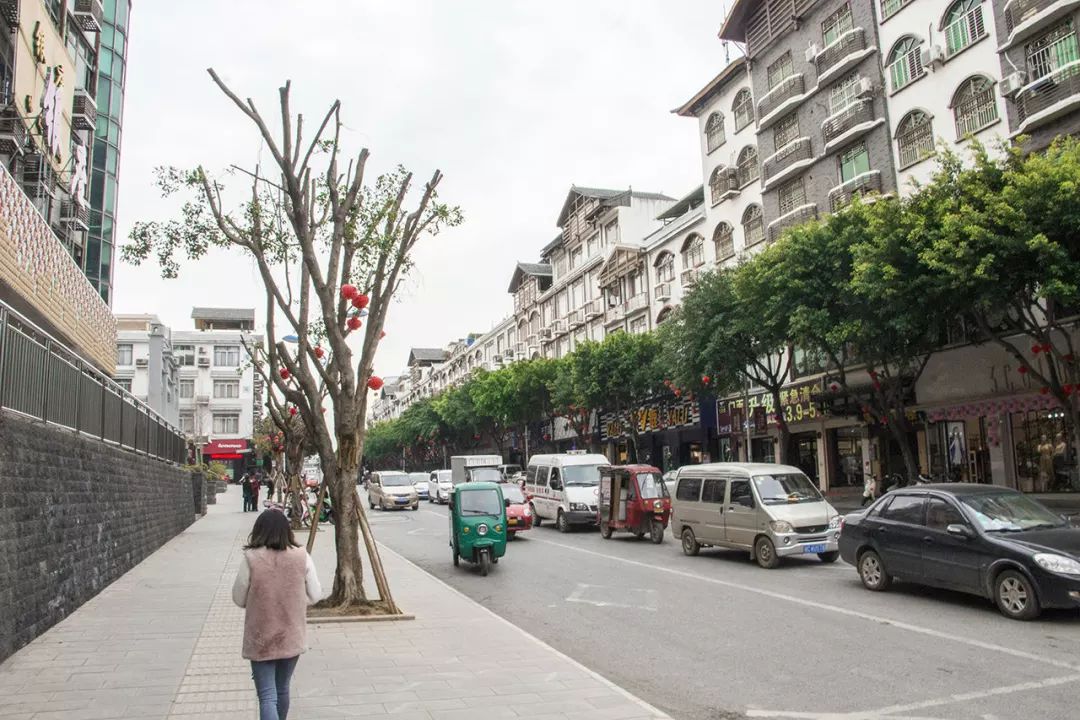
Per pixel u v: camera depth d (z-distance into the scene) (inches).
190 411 2851.9
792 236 837.2
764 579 503.2
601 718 218.7
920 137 971.9
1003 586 357.7
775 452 1318.9
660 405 1598.2
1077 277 570.9
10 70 780.0
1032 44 828.6
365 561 649.0
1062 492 810.2
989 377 878.4
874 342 789.9
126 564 546.6
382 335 425.1
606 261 1846.7
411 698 239.3
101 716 219.5
